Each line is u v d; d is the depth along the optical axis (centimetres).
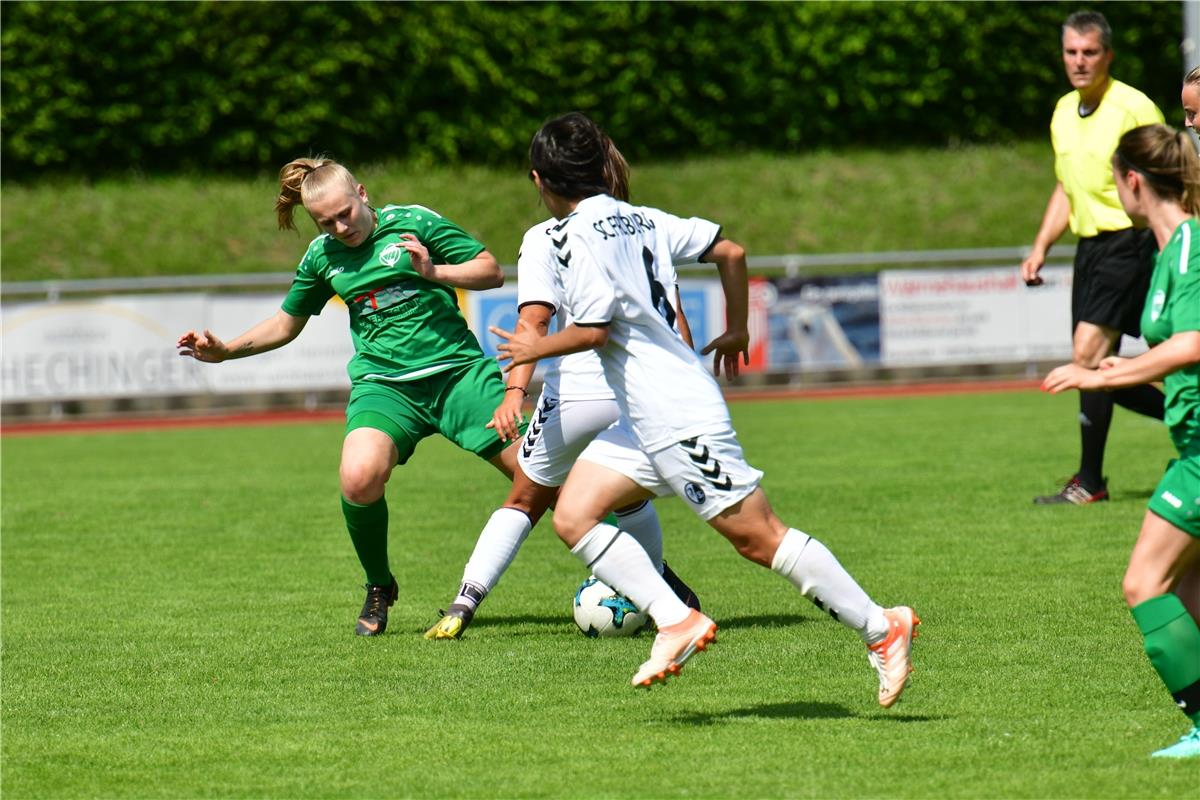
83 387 6562
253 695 1861
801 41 10412
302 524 3491
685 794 1393
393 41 9906
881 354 6819
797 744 1552
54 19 9606
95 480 4544
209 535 3356
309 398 6925
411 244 2039
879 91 10462
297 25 9881
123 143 9775
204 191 9525
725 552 2942
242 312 6631
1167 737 1538
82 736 1683
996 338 6881
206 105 9788
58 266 8675
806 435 5103
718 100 10400
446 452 5122
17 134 9594
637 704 1756
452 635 2183
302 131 9912
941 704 1709
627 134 10225
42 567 2980
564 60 10144
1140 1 10431
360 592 2623
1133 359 1395
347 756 1566
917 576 2548
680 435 1580
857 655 1983
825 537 2988
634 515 2178
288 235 9050
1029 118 10681
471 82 9919
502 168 10050
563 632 2234
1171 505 1434
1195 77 2367
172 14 9756
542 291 1792
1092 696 1725
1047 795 1352
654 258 1641
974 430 5088
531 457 2162
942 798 1355
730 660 1975
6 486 4453
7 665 2086
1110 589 2386
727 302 1778
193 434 6100
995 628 2122
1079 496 3316
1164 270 1407
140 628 2344
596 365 2112
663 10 10262
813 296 6781
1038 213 9381
